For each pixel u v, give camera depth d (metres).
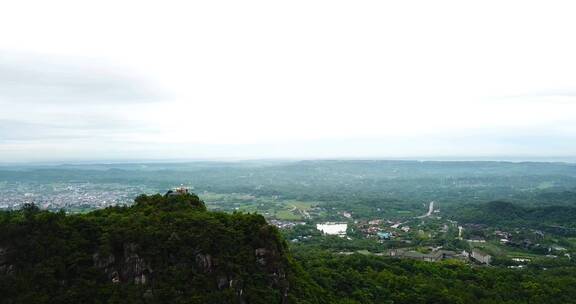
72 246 86.56
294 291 98.62
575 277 166.12
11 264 82.69
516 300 134.62
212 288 86.81
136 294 83.00
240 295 87.94
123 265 87.00
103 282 84.50
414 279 139.62
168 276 86.31
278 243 101.06
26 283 80.25
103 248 86.69
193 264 89.06
